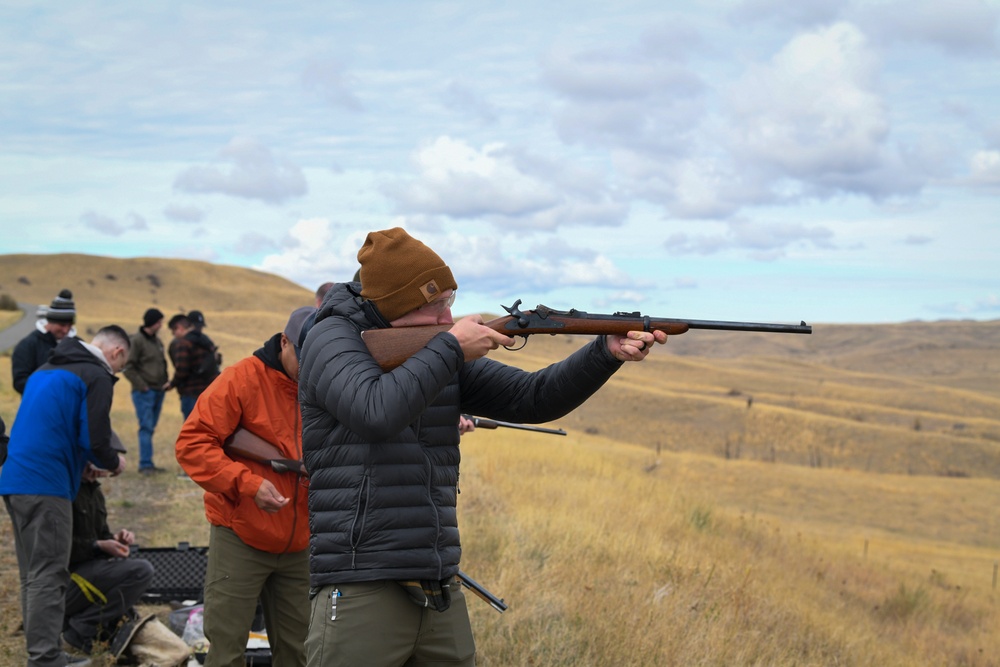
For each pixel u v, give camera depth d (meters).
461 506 9.72
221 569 4.09
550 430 4.52
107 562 5.20
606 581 7.28
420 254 2.77
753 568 10.07
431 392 2.53
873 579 14.20
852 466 79.69
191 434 3.98
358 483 2.68
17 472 4.60
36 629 4.51
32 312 117.25
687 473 35.22
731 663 5.51
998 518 40.44
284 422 4.11
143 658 4.95
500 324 2.86
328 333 2.71
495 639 5.28
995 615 13.88
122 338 5.18
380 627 2.67
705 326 2.74
